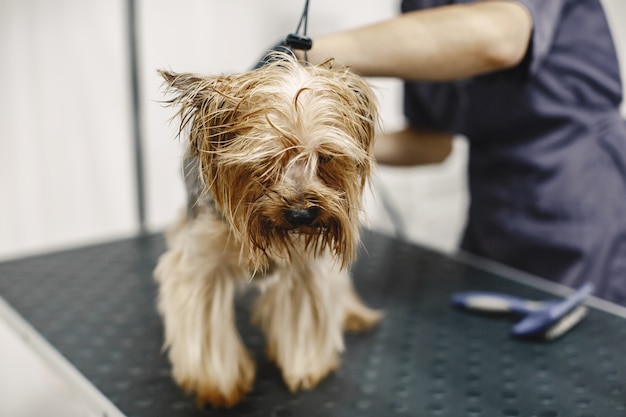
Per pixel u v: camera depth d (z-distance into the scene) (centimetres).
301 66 89
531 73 127
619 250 160
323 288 112
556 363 116
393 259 171
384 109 291
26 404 186
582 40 153
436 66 110
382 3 301
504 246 167
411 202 332
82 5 225
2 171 220
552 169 157
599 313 136
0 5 207
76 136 235
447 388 109
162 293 112
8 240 228
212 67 257
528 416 100
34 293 145
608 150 156
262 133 83
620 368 114
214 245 101
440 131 179
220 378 104
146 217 214
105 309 138
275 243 92
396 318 136
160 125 250
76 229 243
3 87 214
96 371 112
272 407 103
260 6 264
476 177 173
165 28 240
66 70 227
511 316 136
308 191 85
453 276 159
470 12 114
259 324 136
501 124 159
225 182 86
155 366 114
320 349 112
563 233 158
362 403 104
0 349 199
